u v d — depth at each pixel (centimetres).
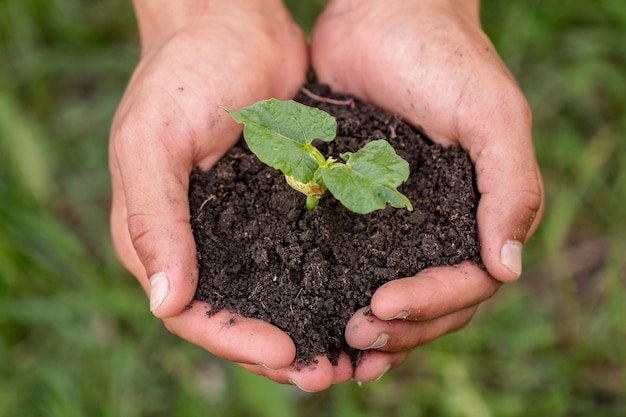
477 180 36
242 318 33
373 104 41
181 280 33
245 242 35
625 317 49
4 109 54
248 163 37
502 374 49
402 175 32
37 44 57
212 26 39
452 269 34
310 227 35
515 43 55
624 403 47
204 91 37
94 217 54
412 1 40
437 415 48
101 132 57
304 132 33
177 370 49
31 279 50
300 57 42
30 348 50
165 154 35
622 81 54
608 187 53
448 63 37
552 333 50
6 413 47
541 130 54
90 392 48
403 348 35
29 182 53
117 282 51
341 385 48
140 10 42
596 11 55
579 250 53
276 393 46
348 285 34
